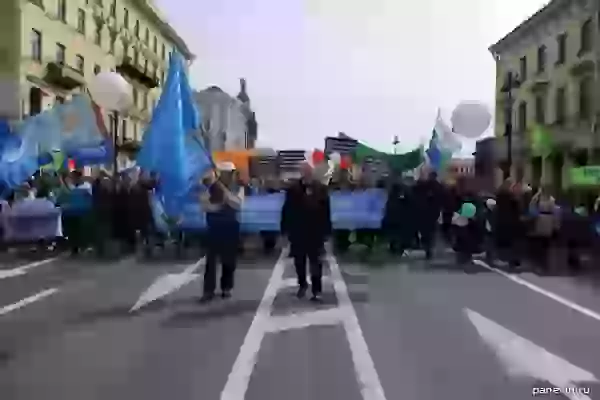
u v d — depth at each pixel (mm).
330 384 6051
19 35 33219
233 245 10406
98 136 23156
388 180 17906
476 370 6535
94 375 6316
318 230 10422
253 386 5980
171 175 17172
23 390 5855
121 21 50375
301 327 8375
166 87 17391
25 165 20562
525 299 10453
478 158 45750
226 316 9078
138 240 18016
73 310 9484
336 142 28578
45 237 16438
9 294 10789
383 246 18156
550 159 39906
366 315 9117
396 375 6340
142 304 9953
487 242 15680
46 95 36219
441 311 9414
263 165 27859
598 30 34812
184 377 6258
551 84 40500
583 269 14125
